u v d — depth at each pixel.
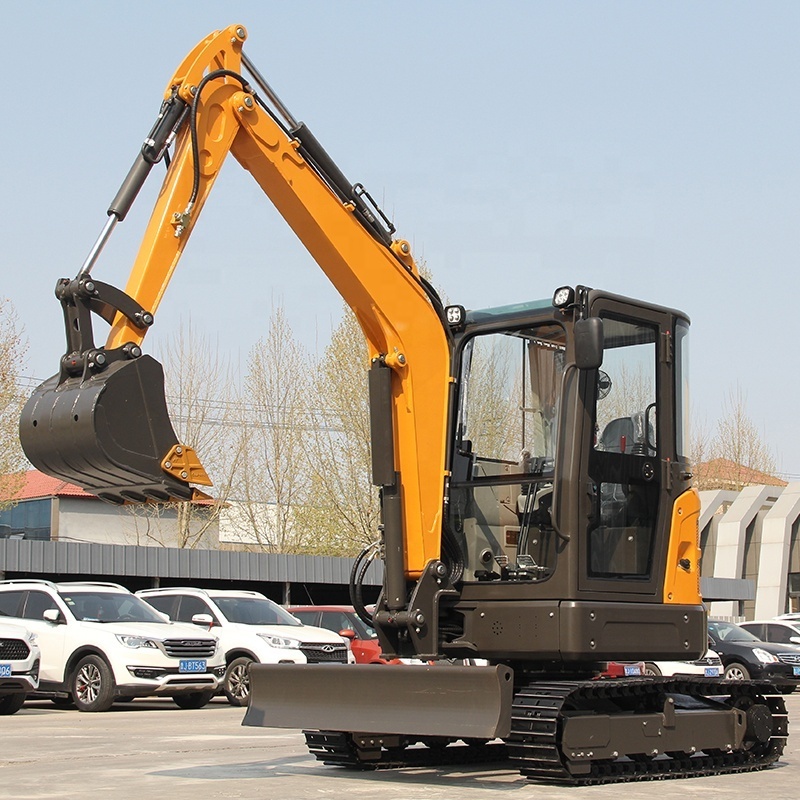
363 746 9.79
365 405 37.75
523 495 9.41
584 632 8.90
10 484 36.78
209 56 8.59
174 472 7.68
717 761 10.03
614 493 9.38
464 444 9.74
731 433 59.91
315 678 9.47
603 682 8.98
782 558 48.56
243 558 30.36
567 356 9.26
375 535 37.25
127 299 7.84
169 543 48.59
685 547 9.86
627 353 9.62
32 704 19.78
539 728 8.56
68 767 10.10
